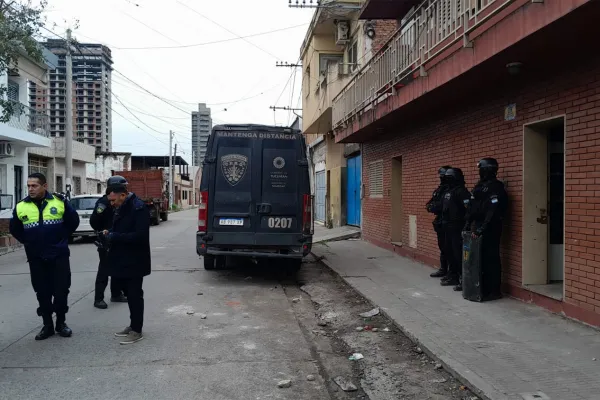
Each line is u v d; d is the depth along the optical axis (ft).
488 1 22.45
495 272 22.99
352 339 19.06
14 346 17.70
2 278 31.76
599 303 17.58
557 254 22.85
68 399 13.21
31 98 69.97
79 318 21.62
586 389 12.98
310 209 30.30
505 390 12.99
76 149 90.58
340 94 45.88
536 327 18.45
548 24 15.66
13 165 68.69
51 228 18.34
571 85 19.01
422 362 16.25
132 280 18.33
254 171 29.94
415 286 27.09
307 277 32.42
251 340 18.71
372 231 48.03
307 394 13.84
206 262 34.47
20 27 39.27
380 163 45.09
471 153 27.30
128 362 16.10
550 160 22.61
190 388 14.05
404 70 28.58
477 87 24.34
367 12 39.27
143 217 18.20
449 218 26.12
